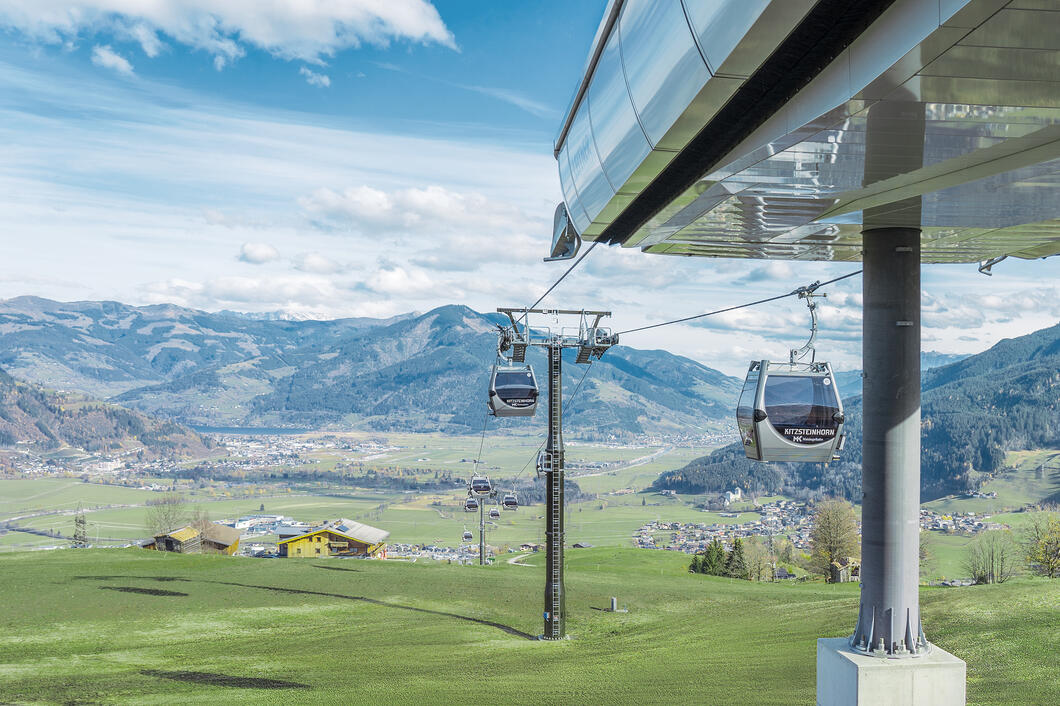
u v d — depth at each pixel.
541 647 28.19
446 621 33.78
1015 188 8.61
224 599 37.69
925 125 6.41
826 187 8.66
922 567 93.81
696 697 18.44
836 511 81.62
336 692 20.33
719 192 8.96
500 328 28.61
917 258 10.76
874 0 5.30
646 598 39.72
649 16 7.12
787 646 25.03
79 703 19.25
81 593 37.91
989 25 4.45
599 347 28.97
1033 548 66.12
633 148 8.29
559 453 29.88
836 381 12.18
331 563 52.62
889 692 9.98
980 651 19.23
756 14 4.95
